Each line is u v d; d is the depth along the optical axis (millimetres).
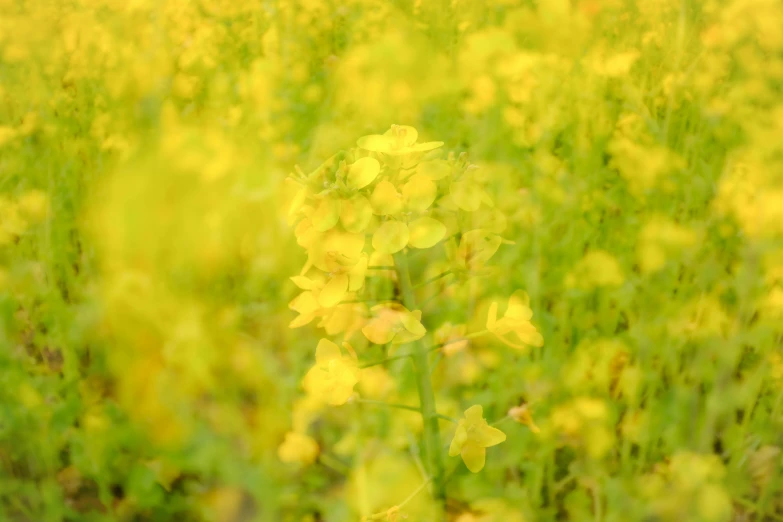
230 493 656
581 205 793
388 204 508
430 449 545
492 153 900
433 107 1070
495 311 534
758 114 834
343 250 508
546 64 920
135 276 737
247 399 709
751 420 677
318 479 657
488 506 624
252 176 824
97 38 1119
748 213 678
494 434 524
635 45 1111
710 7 1037
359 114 1014
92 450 640
